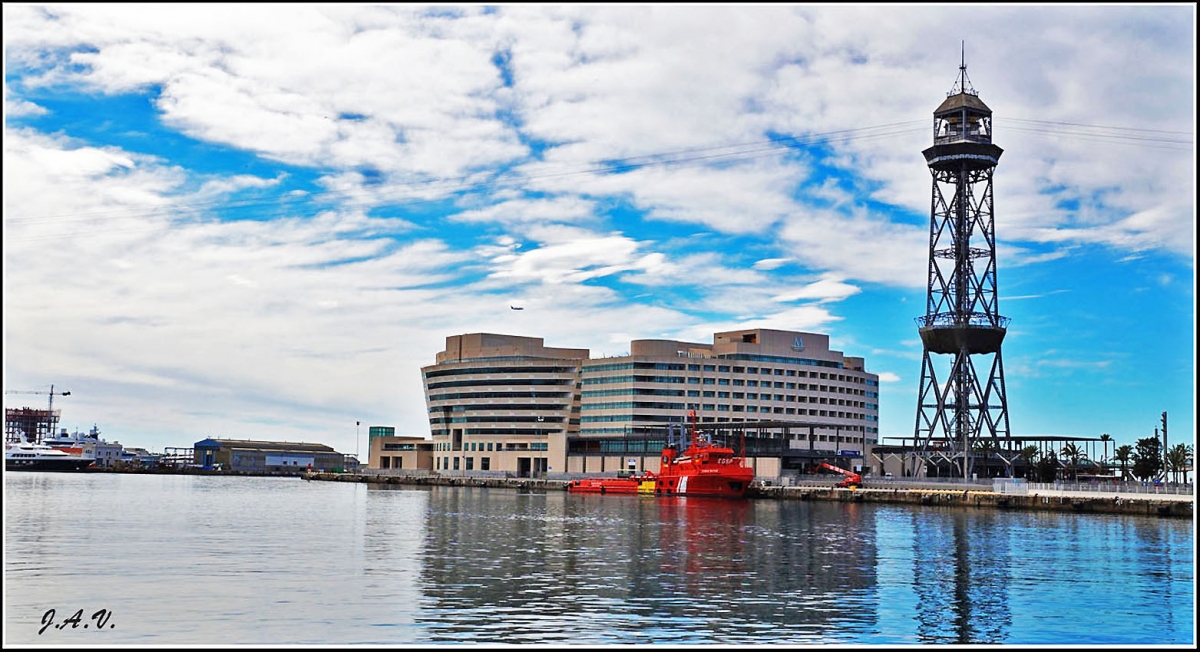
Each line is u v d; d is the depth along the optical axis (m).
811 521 152.75
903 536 126.06
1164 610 75.62
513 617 70.88
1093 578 89.56
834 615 72.69
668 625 68.81
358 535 124.88
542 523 146.25
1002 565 97.44
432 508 186.62
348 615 71.25
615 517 160.88
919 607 75.81
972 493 199.62
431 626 68.00
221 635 65.62
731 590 82.06
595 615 71.75
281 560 98.25
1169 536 126.00
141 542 114.06
